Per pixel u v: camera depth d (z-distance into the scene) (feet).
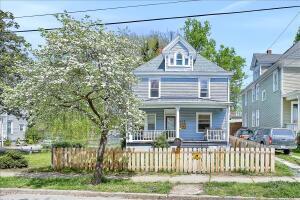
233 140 101.96
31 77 44.75
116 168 55.93
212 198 39.04
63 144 76.23
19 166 60.03
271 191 40.32
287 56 113.39
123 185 44.62
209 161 54.13
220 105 105.09
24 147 117.08
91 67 43.32
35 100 43.60
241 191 40.83
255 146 63.62
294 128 102.42
